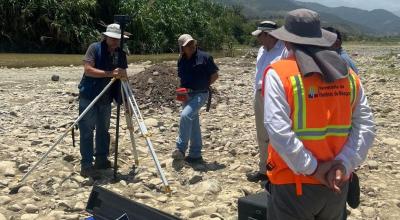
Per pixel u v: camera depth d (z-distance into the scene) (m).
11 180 7.19
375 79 20.20
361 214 6.27
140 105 12.38
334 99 3.29
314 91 3.26
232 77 20.44
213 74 7.97
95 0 37.94
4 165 7.62
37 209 6.25
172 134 10.09
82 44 37.31
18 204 6.36
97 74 6.97
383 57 35.72
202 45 43.19
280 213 3.46
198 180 7.32
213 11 48.16
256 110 6.93
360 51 53.12
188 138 7.93
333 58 3.29
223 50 43.84
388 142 9.69
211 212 6.14
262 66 6.69
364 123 3.46
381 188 7.23
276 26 6.55
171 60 32.22
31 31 36.78
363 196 6.91
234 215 6.09
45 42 37.34
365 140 3.43
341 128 3.35
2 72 21.86
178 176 7.50
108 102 7.35
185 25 41.38
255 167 8.00
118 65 7.12
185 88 7.92
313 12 3.42
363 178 7.65
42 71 22.73
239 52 42.78
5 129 10.21
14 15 36.12
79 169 7.60
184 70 7.91
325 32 3.43
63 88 16.34
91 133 7.31
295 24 3.38
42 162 7.87
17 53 36.31
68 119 11.35
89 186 7.07
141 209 4.75
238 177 7.51
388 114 12.93
